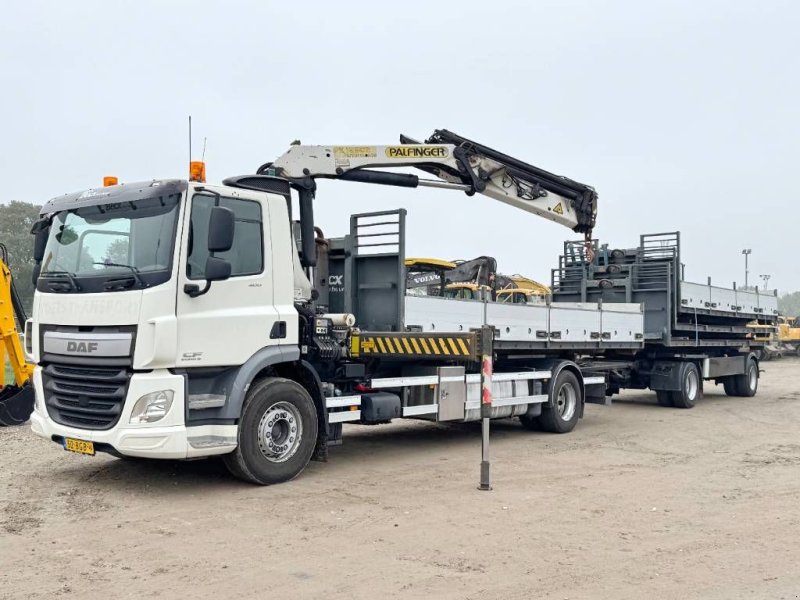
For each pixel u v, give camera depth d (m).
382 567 5.29
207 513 6.71
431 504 7.13
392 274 9.60
